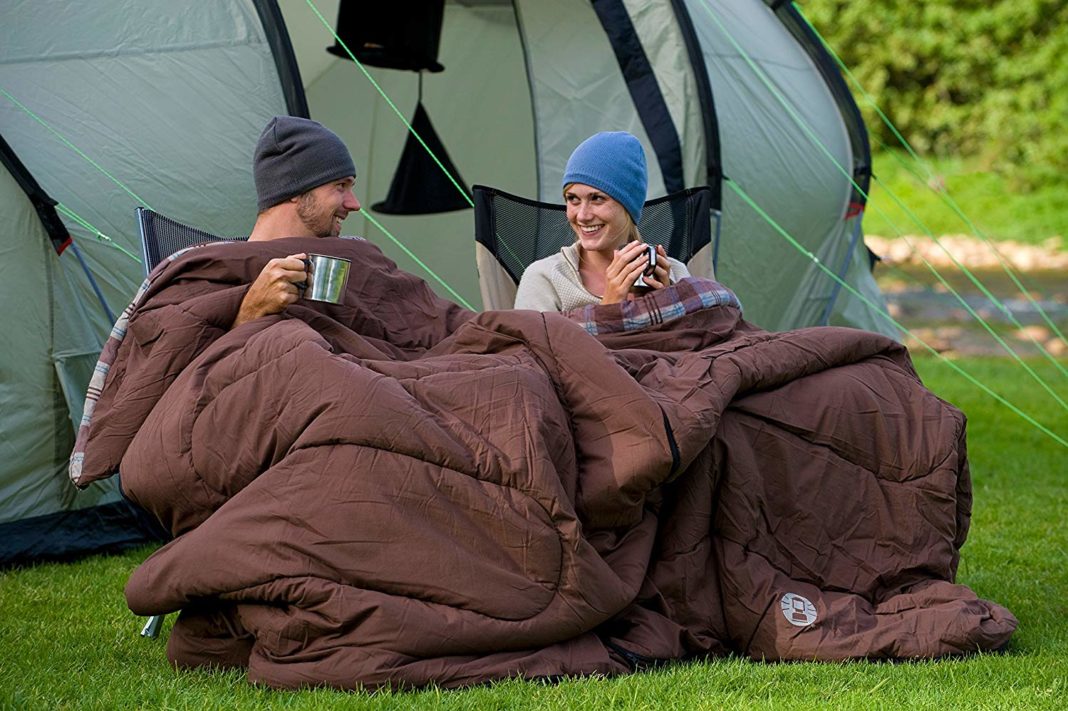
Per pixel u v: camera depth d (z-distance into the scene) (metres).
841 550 8.99
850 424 9.22
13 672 8.11
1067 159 53.22
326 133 9.98
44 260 12.17
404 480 7.71
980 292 40.66
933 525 9.12
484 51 19.19
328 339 9.09
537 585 7.74
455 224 19.38
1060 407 23.23
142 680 7.88
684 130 15.45
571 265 10.54
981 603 8.84
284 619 7.59
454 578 7.61
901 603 8.81
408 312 10.06
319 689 7.40
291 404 7.93
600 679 7.69
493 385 8.09
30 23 12.62
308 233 9.98
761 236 16.75
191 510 8.11
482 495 7.76
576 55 16.59
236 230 13.10
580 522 7.92
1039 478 17.06
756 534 8.75
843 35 55.84
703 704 7.26
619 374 8.31
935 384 26.12
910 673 8.00
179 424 8.13
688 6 16.70
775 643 8.44
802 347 9.41
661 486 8.70
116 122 12.68
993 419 21.95
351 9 16.69
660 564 8.56
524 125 19.08
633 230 10.63
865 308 19.78
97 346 12.55
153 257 10.29
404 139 19.67
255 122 13.32
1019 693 7.57
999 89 55.00
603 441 8.26
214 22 13.38
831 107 18.92
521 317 8.71
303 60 18.36
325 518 7.61
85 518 12.57
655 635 8.23
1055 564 12.02
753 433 8.98
